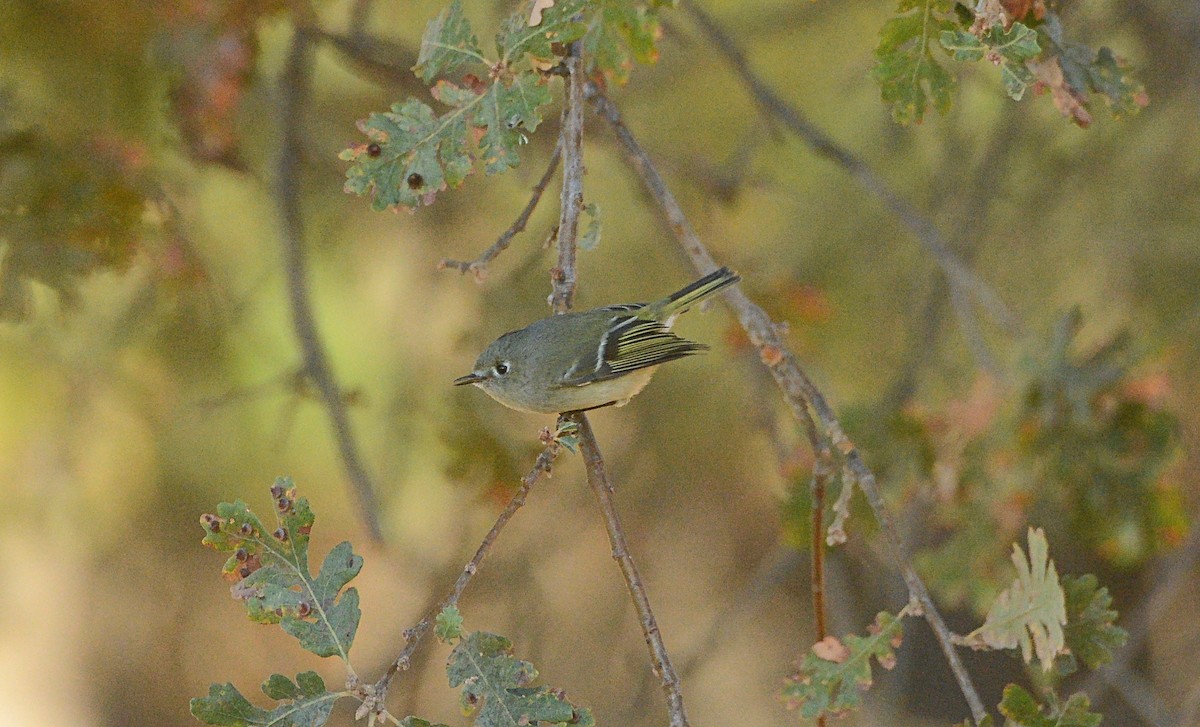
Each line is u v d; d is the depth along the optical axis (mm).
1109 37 11500
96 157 8258
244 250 11344
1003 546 8711
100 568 12953
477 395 9250
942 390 11672
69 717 14250
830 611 10969
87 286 10375
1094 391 8609
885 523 5578
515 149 5477
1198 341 11516
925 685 14273
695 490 14352
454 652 4812
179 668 14422
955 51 5445
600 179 12508
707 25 9695
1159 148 12148
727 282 6750
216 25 8391
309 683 4746
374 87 10891
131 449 11500
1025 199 12195
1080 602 5633
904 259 12688
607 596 14664
